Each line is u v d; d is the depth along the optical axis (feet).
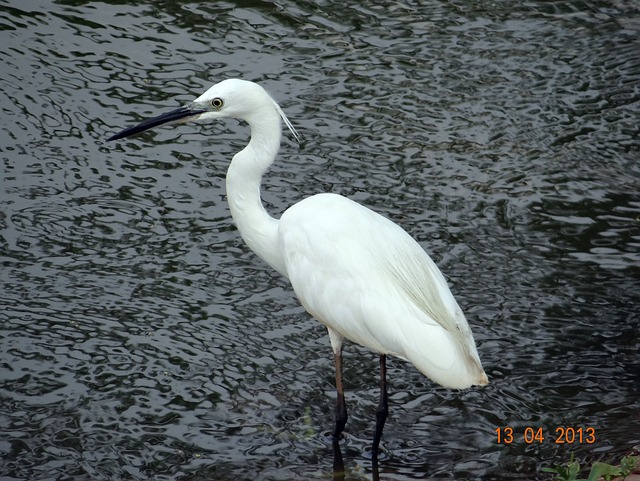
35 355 33.50
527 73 51.90
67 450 29.58
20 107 47.29
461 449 30.19
